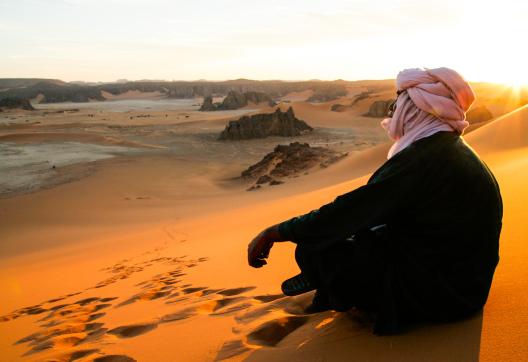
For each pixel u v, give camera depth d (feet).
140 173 201.98
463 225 6.23
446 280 6.41
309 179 145.69
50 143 310.45
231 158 260.21
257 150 301.22
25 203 143.02
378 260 6.75
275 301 10.11
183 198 150.30
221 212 83.46
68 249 66.23
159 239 52.21
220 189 170.09
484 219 6.29
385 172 6.37
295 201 57.77
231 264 18.93
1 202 145.07
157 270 24.18
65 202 143.64
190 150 293.84
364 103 652.48
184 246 37.37
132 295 16.89
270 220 42.01
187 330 9.52
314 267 7.25
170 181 185.78
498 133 71.67
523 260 8.35
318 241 6.59
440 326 6.54
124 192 161.27
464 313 6.52
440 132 6.40
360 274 6.86
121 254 44.24
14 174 201.67
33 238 93.15
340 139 367.04
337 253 7.05
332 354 6.64
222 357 7.56
